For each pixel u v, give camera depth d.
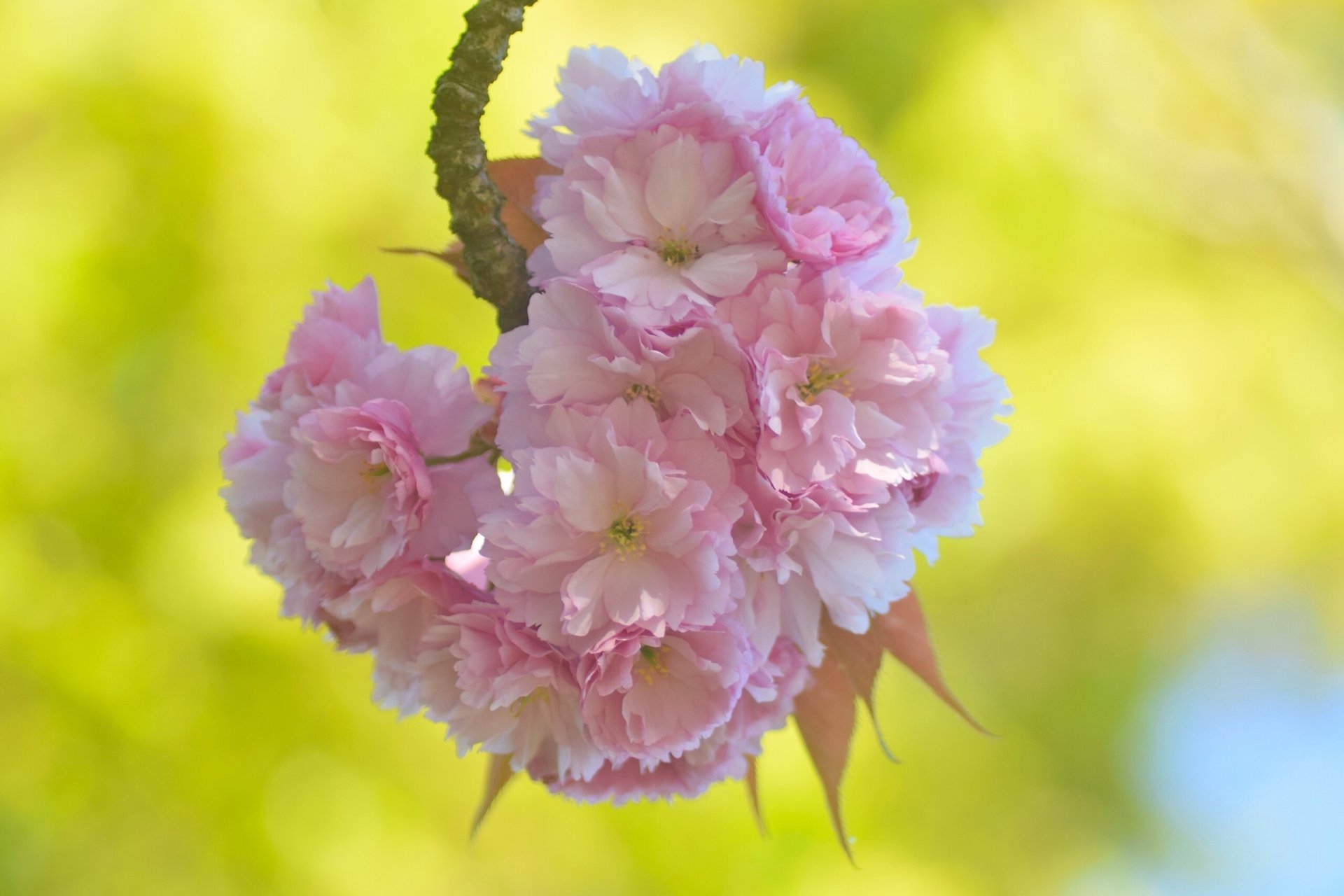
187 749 1.78
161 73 1.82
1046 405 2.25
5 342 1.82
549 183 1.03
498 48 1.03
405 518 1.02
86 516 1.81
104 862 1.76
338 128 1.89
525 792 1.90
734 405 1.01
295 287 1.87
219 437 1.84
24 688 1.76
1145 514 2.27
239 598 1.79
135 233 1.84
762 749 1.05
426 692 1.03
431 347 1.03
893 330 1.02
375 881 1.79
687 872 1.95
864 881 2.13
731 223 1.01
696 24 2.24
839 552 1.02
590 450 1.01
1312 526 2.35
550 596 1.01
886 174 2.37
